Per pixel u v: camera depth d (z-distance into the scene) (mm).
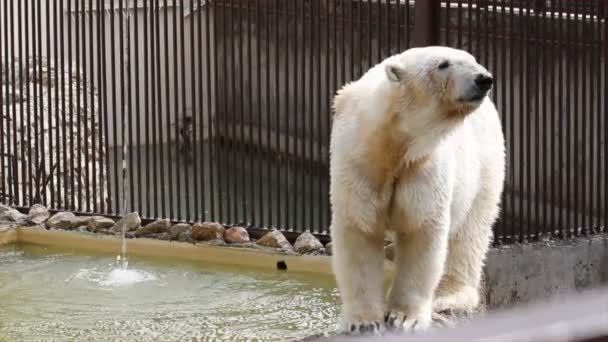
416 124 6531
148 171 12852
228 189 12500
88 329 9266
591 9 12758
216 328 9273
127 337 9016
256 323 9453
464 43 13469
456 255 8422
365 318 6734
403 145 6594
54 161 14312
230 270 11469
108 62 18984
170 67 19281
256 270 11453
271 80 18766
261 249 11680
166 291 10625
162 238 12227
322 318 9594
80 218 12977
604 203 13016
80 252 12289
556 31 13047
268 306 10062
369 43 12125
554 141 12383
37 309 9922
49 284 10875
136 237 12359
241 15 12602
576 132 12734
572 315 1056
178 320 9555
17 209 13586
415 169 6691
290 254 11469
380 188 6723
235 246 11836
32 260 11945
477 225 8484
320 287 10734
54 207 13523
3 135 13891
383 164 6652
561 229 12484
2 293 10492
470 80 6367
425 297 6941
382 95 6641
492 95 12031
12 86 13953
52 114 14930
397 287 6977
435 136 6582
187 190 12680
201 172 12633
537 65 12164
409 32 11766
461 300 8281
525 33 12070
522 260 11828
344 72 12211
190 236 12156
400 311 6836
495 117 8633
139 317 9641
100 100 13211
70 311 9859
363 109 6766
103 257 12047
